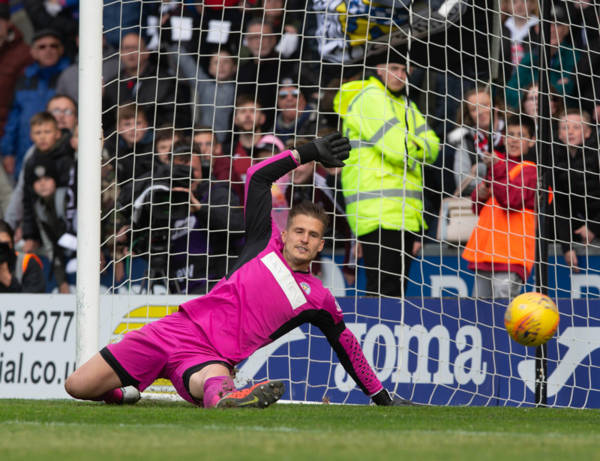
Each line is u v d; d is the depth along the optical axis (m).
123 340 13.09
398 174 18.94
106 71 24.80
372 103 18.86
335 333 13.77
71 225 23.91
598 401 17.14
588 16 22.62
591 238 21.19
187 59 24.38
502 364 17.27
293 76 23.69
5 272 23.16
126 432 8.64
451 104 22.28
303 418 10.77
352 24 22.53
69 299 18.50
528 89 22.09
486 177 20.53
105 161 23.08
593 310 17.36
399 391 17.19
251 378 17.45
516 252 19.12
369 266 19.05
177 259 21.12
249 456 6.57
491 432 9.38
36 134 24.12
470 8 21.73
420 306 17.41
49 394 18.25
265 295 13.12
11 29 26.22
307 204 13.24
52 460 6.39
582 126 20.62
